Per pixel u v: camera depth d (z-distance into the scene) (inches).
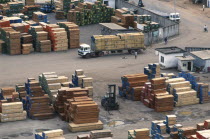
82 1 7465.6
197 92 4436.5
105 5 7106.3
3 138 3722.9
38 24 6574.8
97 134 3474.4
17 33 5777.6
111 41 5733.3
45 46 5905.5
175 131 3641.7
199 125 3570.4
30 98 4094.5
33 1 7593.5
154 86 4291.3
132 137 3560.5
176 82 4463.6
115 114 4178.2
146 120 4060.0
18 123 4008.4
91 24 7076.8
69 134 3809.1
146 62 5521.7
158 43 6215.6
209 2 7844.5
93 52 5693.9
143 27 6471.5
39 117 4087.1
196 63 5255.9
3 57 5708.7
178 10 7691.9
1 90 4335.6
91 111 3897.6
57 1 7588.6
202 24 7027.6
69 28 6067.9
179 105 4355.3
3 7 7071.9
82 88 4335.6
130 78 4512.8
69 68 5319.9
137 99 4483.3
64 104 4097.0
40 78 4630.9
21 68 5315.0
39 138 3531.0
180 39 6363.2
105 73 5167.3
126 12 6934.1
